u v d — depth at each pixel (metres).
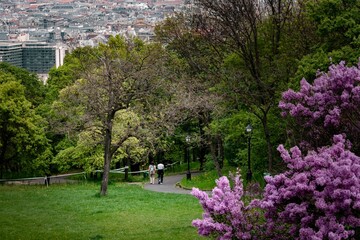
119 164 62.59
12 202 31.12
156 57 40.25
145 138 37.16
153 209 28.28
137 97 36.09
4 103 49.41
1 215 26.91
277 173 17.91
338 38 29.27
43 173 52.94
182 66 46.94
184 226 23.25
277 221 13.90
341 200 12.65
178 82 39.28
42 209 28.73
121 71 33.88
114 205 29.73
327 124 15.84
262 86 35.28
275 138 35.66
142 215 26.48
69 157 49.50
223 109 37.38
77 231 22.97
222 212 13.98
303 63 27.83
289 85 28.64
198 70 45.06
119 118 43.66
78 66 61.28
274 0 40.81
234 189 14.77
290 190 13.33
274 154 36.47
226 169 44.56
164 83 37.38
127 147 46.09
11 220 25.59
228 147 43.50
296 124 18.02
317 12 29.05
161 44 50.00
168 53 49.16
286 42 36.47
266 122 33.16
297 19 37.59
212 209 14.15
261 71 37.28
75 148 48.59
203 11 44.00
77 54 66.69
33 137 50.69
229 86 36.28
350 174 12.78
